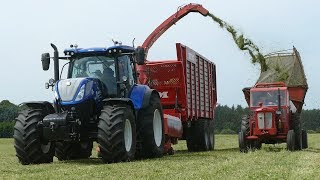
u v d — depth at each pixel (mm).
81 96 10984
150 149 12219
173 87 16750
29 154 10914
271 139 16031
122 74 11867
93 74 11820
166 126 13680
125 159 10773
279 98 15953
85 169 8992
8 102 77438
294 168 8914
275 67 18906
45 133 10703
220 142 28922
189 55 17438
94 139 11492
